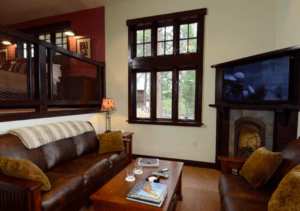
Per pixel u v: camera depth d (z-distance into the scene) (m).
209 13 3.25
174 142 3.59
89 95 3.73
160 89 3.80
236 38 3.12
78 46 4.27
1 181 1.44
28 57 2.37
